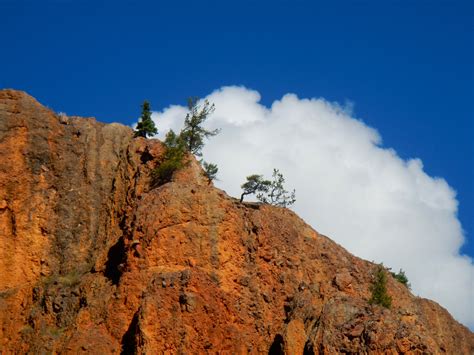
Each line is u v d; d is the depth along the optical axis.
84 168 87.56
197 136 93.50
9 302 76.25
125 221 80.81
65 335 72.62
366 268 89.12
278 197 95.06
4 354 72.81
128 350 69.62
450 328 93.75
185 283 71.12
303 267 83.06
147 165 85.38
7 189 82.25
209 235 76.81
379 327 71.44
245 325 73.62
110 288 74.88
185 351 67.88
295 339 73.25
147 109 94.19
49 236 81.62
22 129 86.38
